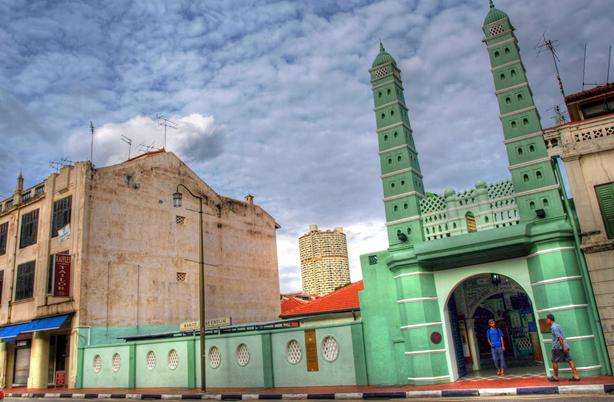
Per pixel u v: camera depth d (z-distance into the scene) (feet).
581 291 46.29
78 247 87.35
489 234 49.19
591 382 40.93
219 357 67.10
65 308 86.89
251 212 125.18
